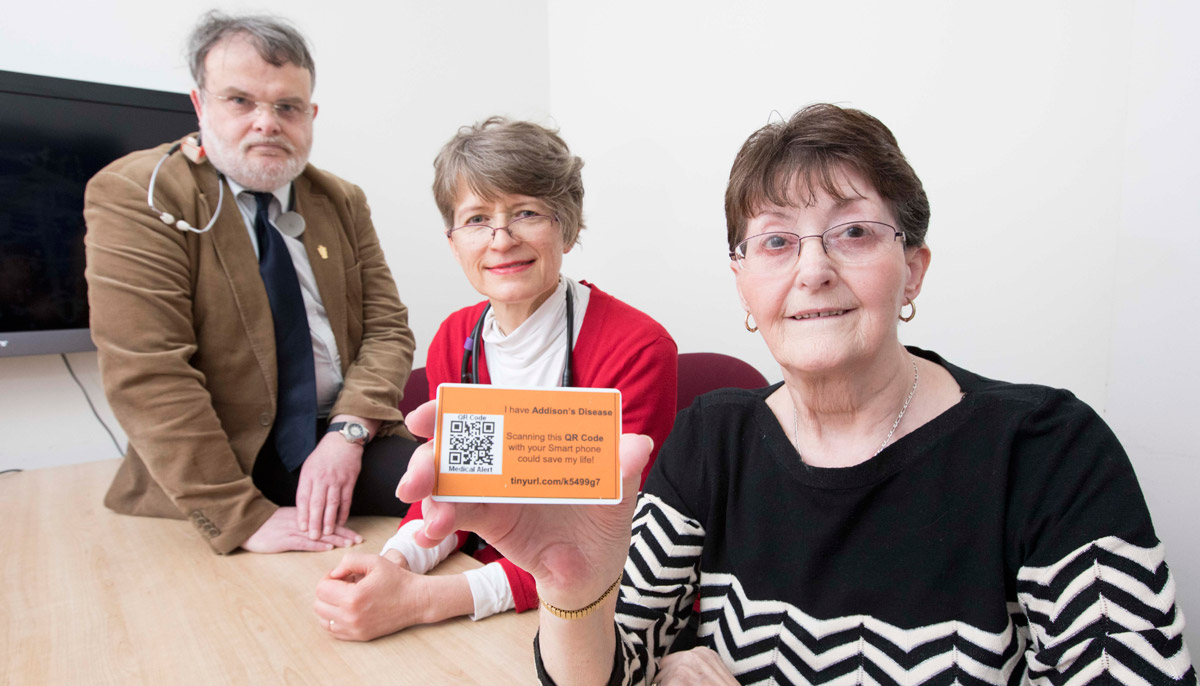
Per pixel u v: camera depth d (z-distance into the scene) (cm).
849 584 73
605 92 268
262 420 134
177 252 125
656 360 117
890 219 75
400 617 82
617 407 56
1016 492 69
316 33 230
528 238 109
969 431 73
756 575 79
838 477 75
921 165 173
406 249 256
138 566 105
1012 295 157
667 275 250
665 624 83
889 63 177
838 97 190
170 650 79
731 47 218
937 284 172
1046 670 64
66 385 193
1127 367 130
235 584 98
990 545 68
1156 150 123
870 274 73
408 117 254
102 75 193
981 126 160
